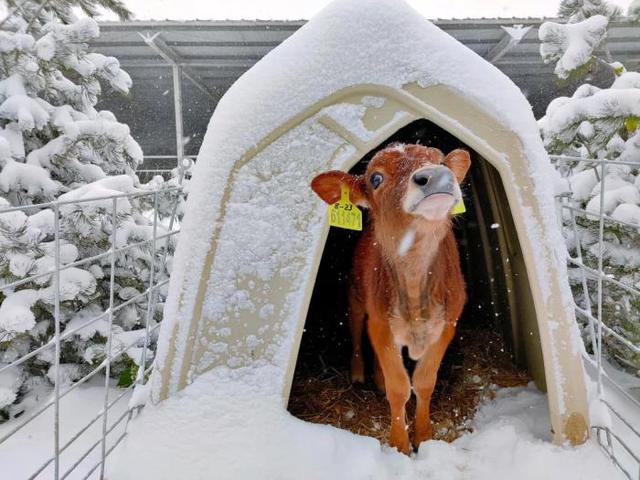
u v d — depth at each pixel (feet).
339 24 8.33
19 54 12.48
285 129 8.13
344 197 8.48
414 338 8.84
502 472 7.91
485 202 12.73
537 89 45.70
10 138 12.35
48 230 11.12
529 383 10.96
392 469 8.00
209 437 7.65
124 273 12.45
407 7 8.56
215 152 8.22
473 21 30.25
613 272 11.86
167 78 45.19
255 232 8.11
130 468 7.66
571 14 15.99
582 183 12.59
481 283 14.17
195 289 8.05
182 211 15.87
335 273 15.24
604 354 12.90
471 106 8.13
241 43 35.32
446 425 9.75
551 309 8.02
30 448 9.25
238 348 8.09
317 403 10.80
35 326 11.14
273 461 7.50
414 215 7.56
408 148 8.25
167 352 8.10
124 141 14.23
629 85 12.73
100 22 31.19
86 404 11.00
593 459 7.77
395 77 8.13
